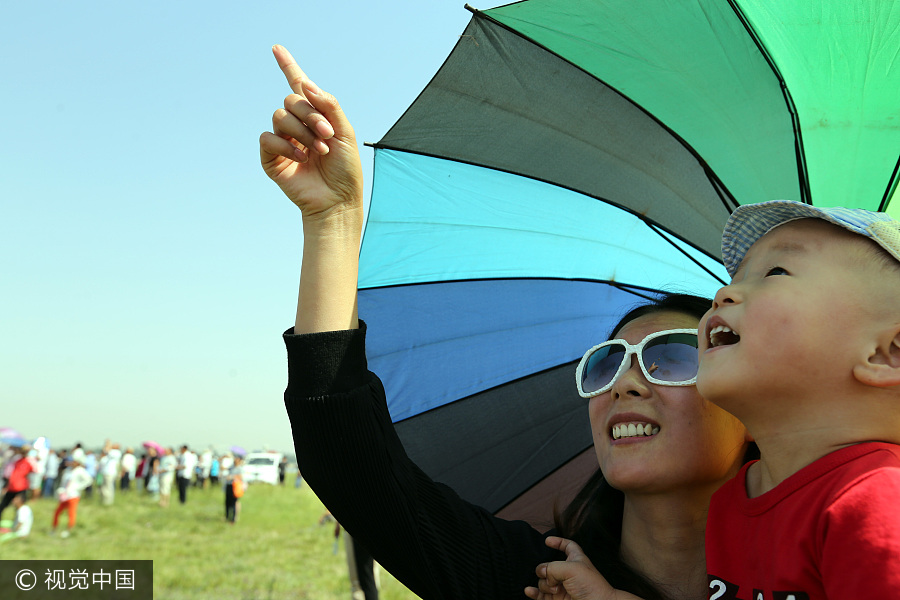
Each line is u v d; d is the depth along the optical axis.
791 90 1.75
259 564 12.49
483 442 2.23
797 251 1.10
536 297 2.21
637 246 2.10
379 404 1.51
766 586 1.05
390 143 2.18
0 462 20.48
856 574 0.86
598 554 1.51
